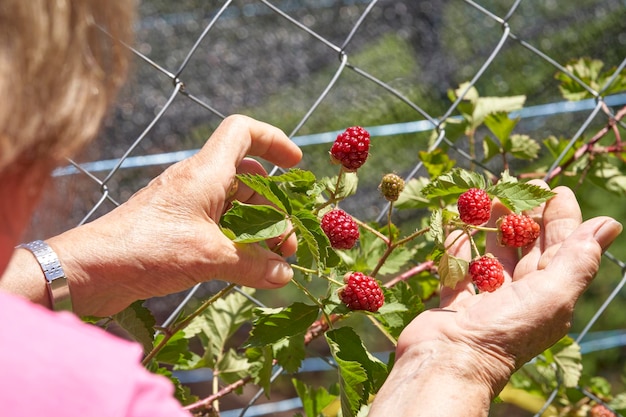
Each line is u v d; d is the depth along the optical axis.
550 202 1.60
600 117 4.94
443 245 1.57
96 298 1.45
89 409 0.83
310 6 4.88
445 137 2.42
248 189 1.65
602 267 5.10
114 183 3.76
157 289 1.47
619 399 2.32
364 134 1.55
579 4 5.41
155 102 4.22
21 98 0.84
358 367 1.46
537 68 5.27
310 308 1.60
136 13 0.99
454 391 1.36
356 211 4.35
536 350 1.44
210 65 4.50
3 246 0.92
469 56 5.19
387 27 5.07
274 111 4.76
